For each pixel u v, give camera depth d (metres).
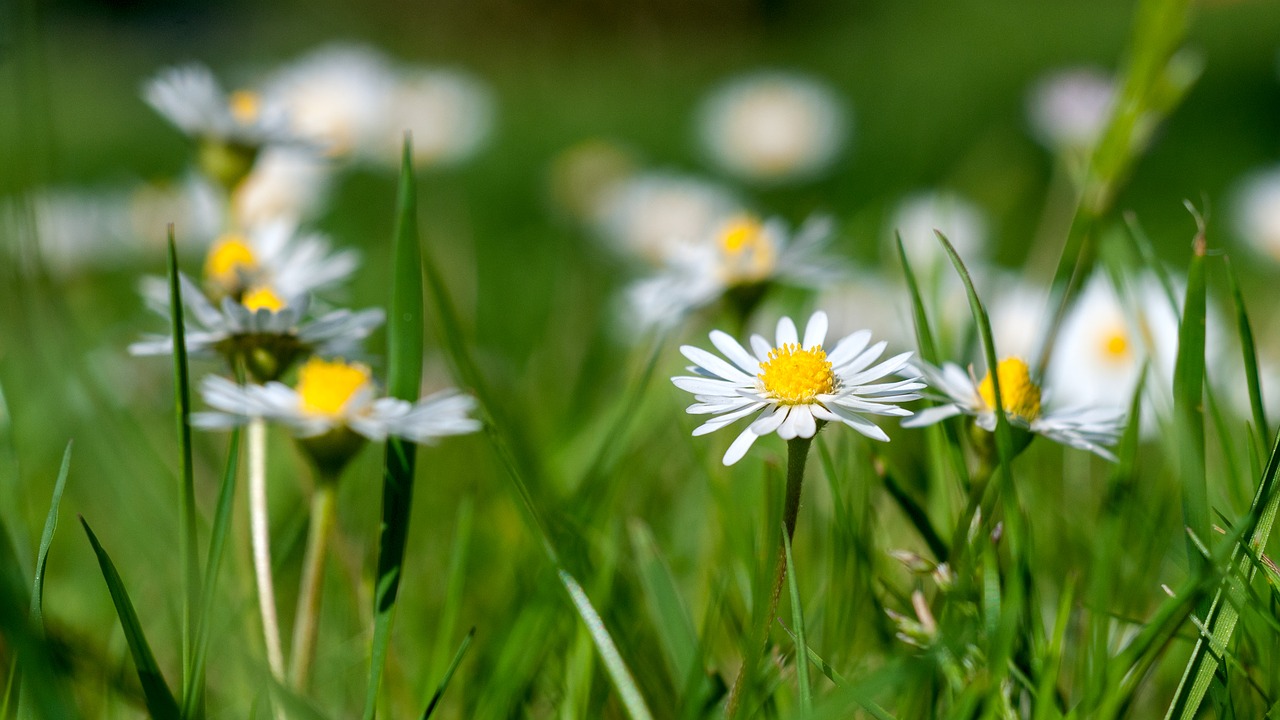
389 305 0.42
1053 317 0.46
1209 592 0.41
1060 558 0.46
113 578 0.40
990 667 0.40
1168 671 0.43
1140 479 0.49
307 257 0.47
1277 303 0.80
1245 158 1.53
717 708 0.42
